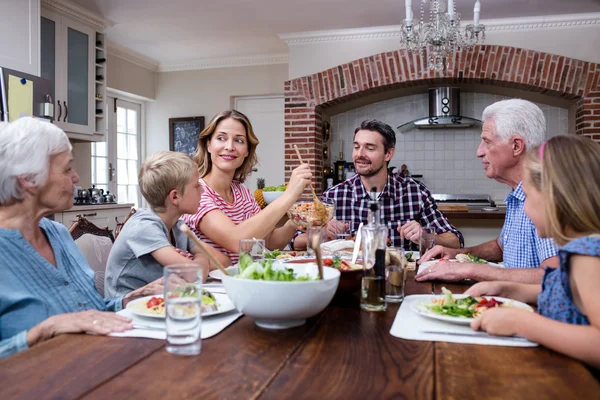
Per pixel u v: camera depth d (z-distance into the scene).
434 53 3.73
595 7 4.57
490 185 6.01
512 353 0.86
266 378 0.74
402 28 3.54
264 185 5.95
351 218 2.63
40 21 3.97
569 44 4.85
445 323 1.04
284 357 0.84
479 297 1.17
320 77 5.38
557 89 4.87
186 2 4.43
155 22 4.95
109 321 0.99
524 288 1.24
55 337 0.94
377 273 1.16
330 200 1.92
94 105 4.65
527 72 4.91
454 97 5.73
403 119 6.16
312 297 0.95
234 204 2.10
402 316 1.10
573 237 0.93
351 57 5.34
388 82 5.21
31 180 1.16
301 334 0.97
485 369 0.78
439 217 2.59
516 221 1.78
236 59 6.38
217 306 1.13
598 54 4.79
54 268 1.21
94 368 0.78
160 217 1.62
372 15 4.81
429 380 0.74
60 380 0.73
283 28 5.21
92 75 4.63
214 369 0.78
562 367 0.79
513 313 0.92
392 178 2.67
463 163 6.06
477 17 3.59
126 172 6.41
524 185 1.07
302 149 5.44
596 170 0.91
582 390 0.70
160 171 1.55
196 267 0.86
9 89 3.09
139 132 6.66
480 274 1.47
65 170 1.21
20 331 1.11
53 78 4.16
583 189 0.90
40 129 1.17
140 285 1.57
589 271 0.83
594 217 0.90
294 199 1.76
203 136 2.06
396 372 0.77
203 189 1.96
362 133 2.54
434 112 5.79
